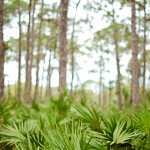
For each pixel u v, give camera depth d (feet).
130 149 13.78
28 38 74.18
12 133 16.40
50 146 12.45
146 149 13.79
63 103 24.75
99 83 124.57
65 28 42.60
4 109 24.07
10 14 80.38
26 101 72.08
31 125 17.88
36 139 14.53
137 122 15.28
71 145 11.64
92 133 14.34
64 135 12.66
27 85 73.67
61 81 41.65
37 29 95.45
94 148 13.14
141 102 20.45
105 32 100.01
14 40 93.86
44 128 17.24
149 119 14.43
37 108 26.27
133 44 50.78
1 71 36.35
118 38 99.50
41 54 108.88
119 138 13.41
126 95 70.44
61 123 19.06
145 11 55.98
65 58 42.39
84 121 16.03
